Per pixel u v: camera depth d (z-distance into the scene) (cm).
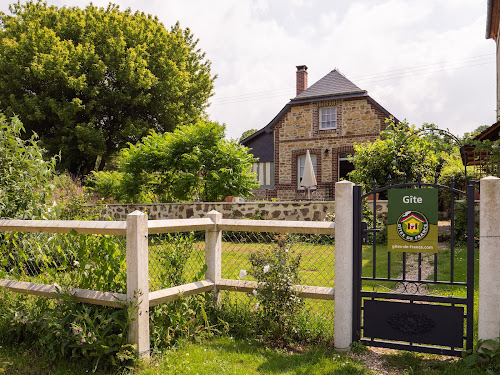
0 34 2077
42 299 358
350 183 329
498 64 1273
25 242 462
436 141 948
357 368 292
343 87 1811
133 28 2081
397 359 314
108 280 333
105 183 1242
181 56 2231
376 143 1075
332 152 1823
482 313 293
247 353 322
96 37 2006
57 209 586
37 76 1797
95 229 324
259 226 360
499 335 288
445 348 310
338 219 329
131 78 1917
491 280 289
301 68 2184
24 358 317
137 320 299
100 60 1891
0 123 530
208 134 1092
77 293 328
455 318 307
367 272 577
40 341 318
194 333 354
